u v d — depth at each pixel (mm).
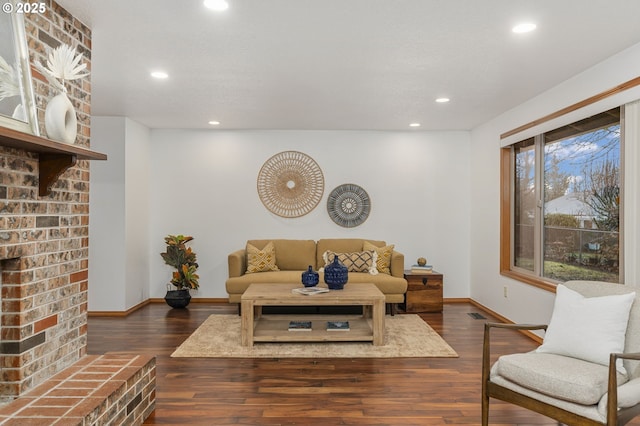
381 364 3711
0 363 2152
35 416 1976
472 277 6277
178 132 6270
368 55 3246
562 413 2188
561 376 2184
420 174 6375
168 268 6246
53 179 2293
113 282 5398
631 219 3027
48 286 2379
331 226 6340
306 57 3287
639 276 2947
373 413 2805
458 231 6387
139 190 5867
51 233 2406
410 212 6383
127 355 2826
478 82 3934
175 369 3568
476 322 5156
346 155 6352
